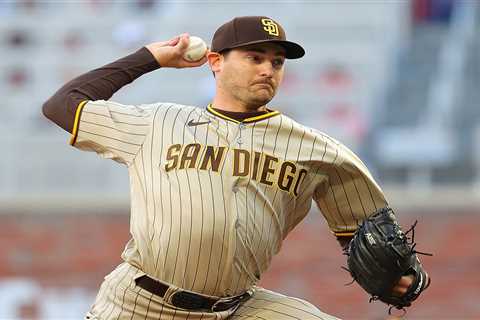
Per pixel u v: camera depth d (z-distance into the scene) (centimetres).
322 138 1527
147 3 5422
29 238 4519
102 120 1527
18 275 4481
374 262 1491
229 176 1455
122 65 1594
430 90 5091
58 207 4538
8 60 5275
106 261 4488
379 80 5172
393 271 1490
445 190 4641
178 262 1455
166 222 1455
